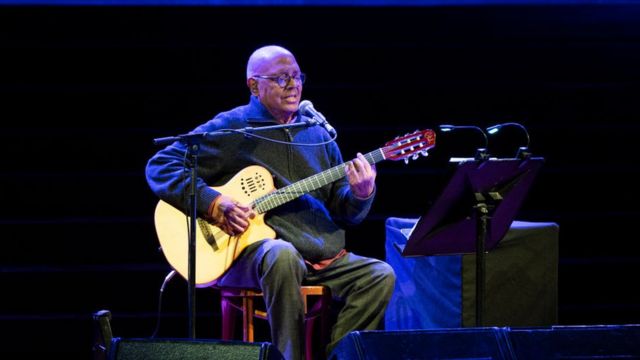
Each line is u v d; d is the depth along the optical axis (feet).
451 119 56.80
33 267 50.67
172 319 49.62
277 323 35.60
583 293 52.75
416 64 58.44
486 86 57.98
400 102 56.59
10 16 57.41
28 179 52.34
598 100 58.08
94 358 34.14
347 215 38.65
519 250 38.40
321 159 39.60
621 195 55.67
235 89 55.98
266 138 37.76
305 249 37.96
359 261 38.24
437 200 32.78
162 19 58.49
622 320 51.62
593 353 28.43
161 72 57.21
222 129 37.06
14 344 48.16
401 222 41.47
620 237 54.34
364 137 54.65
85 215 52.80
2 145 53.57
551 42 60.95
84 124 55.47
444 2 61.93
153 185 38.17
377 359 27.84
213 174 38.86
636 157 57.11
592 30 61.05
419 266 40.55
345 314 37.52
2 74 56.29
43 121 55.21
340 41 59.62
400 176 53.93
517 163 32.99
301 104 39.19
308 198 38.96
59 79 56.70
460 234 34.81
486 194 33.45
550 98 57.57
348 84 58.13
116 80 57.06
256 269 36.35
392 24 59.93
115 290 50.01
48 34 57.82
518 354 28.25
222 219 37.14
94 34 58.13
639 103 58.34
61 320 48.42
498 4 60.39
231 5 58.80
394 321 43.16
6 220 51.93
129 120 55.57
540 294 38.78
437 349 28.25
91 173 53.78
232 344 27.73
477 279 33.88
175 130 55.42
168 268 50.37
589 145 56.85
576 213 55.47
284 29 59.21
